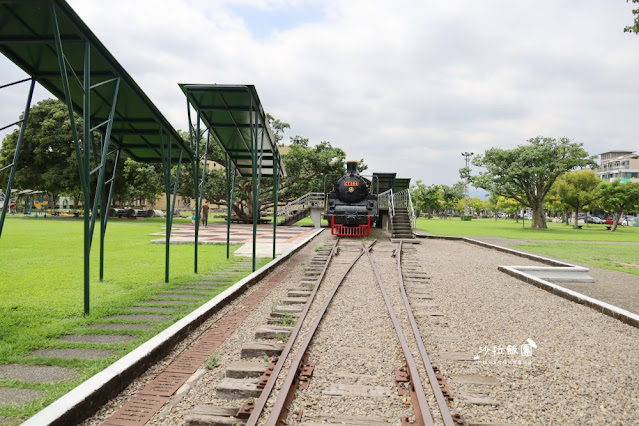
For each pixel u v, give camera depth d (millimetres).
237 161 15250
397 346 5352
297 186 36344
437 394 3914
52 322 6113
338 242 19531
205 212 29156
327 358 4914
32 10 5199
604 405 3945
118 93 7332
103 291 8180
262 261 12727
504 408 3846
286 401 3760
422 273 11305
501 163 36656
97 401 3746
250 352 5000
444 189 79750
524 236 27359
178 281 9352
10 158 37062
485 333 6090
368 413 3695
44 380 4238
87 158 6332
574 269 11328
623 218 70062
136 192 41875
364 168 36812
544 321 6789
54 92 7254
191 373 4543
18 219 34875
